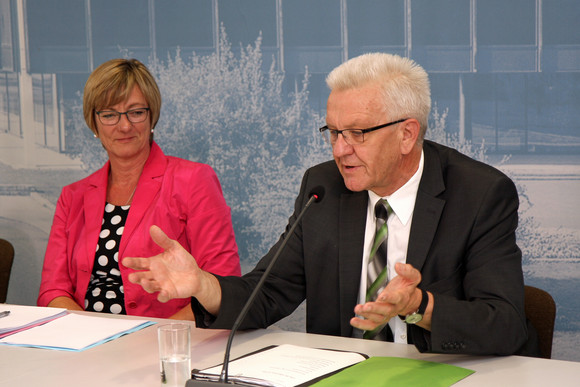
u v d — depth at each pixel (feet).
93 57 10.40
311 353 4.85
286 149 9.80
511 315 4.93
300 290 6.18
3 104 10.73
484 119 9.17
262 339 5.40
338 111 5.44
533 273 9.16
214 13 9.87
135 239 7.98
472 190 5.64
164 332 4.28
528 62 8.98
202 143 10.08
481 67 9.12
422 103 5.58
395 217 5.85
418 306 4.71
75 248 8.26
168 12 10.04
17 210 10.86
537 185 9.07
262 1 9.70
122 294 7.91
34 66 10.59
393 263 5.80
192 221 8.16
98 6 10.30
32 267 10.89
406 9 9.27
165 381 4.28
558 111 8.95
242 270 10.09
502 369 4.58
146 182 8.25
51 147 10.66
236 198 10.04
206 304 5.37
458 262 5.58
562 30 8.85
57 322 5.95
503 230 5.52
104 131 8.15
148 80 8.30
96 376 4.56
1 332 5.64
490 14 9.02
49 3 10.45
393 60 5.55
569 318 9.04
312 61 9.63
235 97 9.91
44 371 4.69
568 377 4.38
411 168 5.80
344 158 5.50
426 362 4.70
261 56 9.78
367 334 5.74
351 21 9.46
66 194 8.66
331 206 6.15
